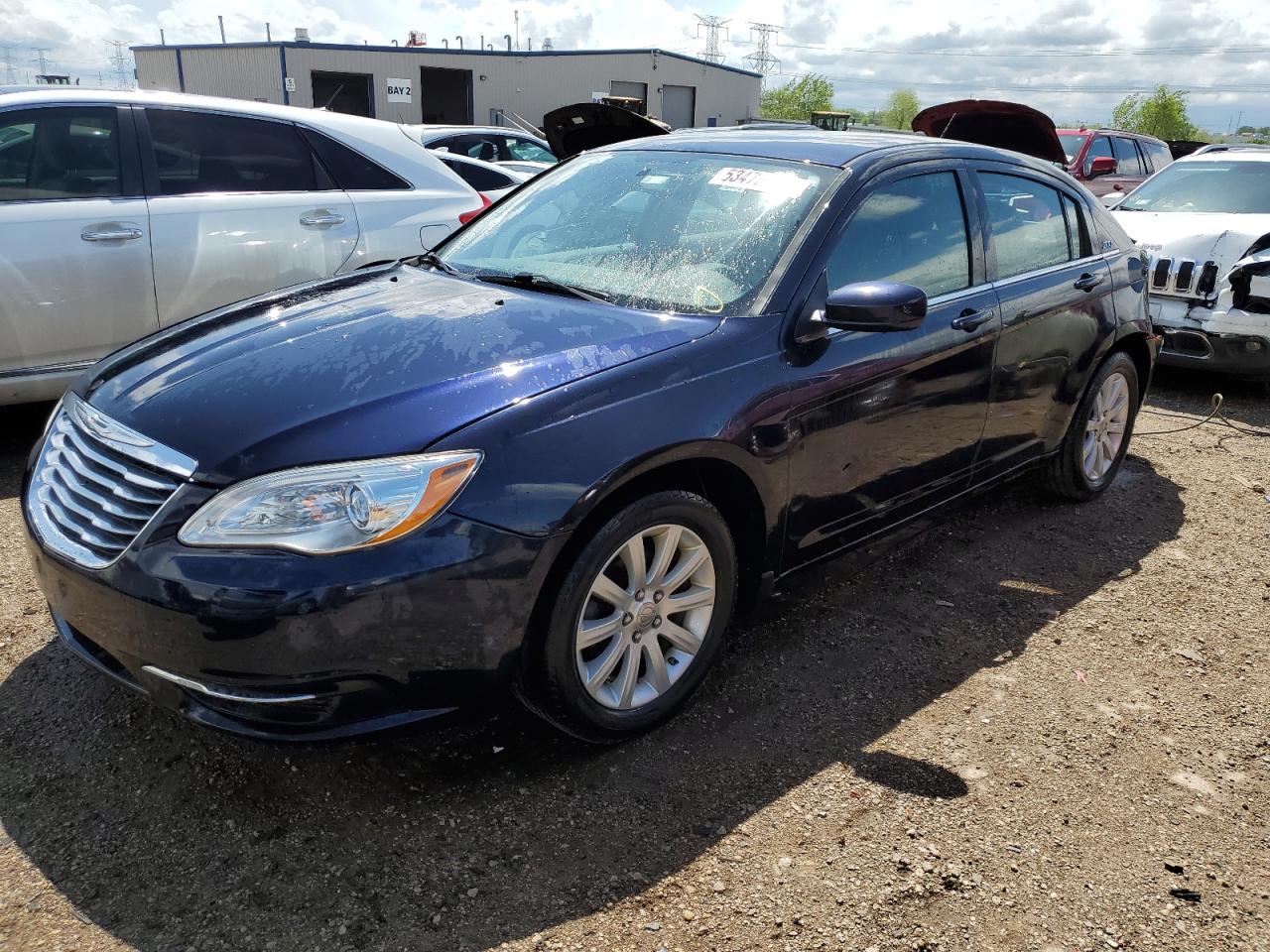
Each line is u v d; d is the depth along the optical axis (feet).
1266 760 9.12
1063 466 14.43
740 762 8.64
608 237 10.77
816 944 6.74
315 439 7.20
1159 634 11.35
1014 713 9.62
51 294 14.30
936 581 12.41
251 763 8.29
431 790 8.08
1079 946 6.88
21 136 14.32
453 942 6.63
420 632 7.11
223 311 10.00
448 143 38.81
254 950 6.50
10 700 9.00
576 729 8.27
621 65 117.70
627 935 6.75
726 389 8.64
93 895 6.88
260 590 6.74
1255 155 25.20
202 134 15.89
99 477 7.64
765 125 13.30
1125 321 14.35
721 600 9.15
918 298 9.09
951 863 7.56
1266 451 18.48
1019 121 23.04
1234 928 7.12
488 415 7.45
